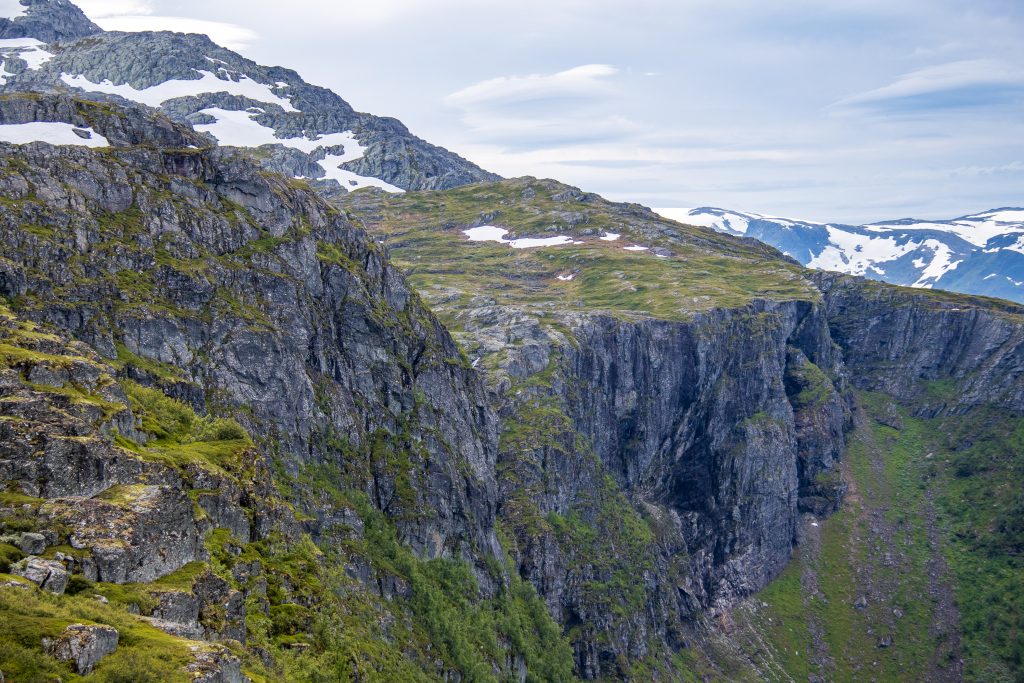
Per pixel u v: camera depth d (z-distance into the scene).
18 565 54.66
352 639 95.69
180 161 136.25
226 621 67.00
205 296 122.56
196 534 69.31
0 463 61.38
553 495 195.00
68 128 130.88
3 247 102.81
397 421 150.12
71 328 102.62
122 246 117.06
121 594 58.47
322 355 138.75
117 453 68.06
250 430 117.12
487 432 183.50
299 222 148.75
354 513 126.44
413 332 164.75
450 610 132.88
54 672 46.94
